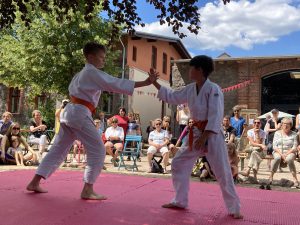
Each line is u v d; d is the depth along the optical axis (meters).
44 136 10.03
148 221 3.52
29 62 15.23
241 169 9.54
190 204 4.38
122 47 20.09
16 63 15.48
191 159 4.04
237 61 16.67
